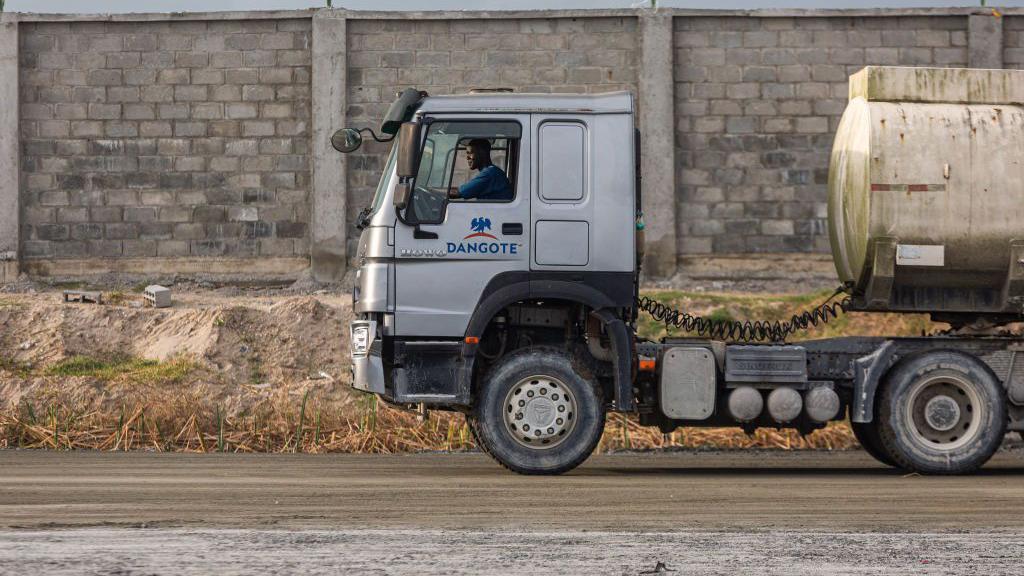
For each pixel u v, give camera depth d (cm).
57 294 6269
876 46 6631
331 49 6575
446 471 3103
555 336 3200
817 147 6619
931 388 3212
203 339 5034
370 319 3041
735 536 1769
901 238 3197
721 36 6638
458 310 3012
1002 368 3259
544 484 2672
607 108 3058
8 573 1427
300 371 4969
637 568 1492
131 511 2041
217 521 1909
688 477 2958
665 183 6562
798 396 3186
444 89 6612
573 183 3038
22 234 6606
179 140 6612
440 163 3038
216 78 6625
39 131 6625
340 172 6562
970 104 3269
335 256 6562
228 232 6588
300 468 3145
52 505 2131
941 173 3197
